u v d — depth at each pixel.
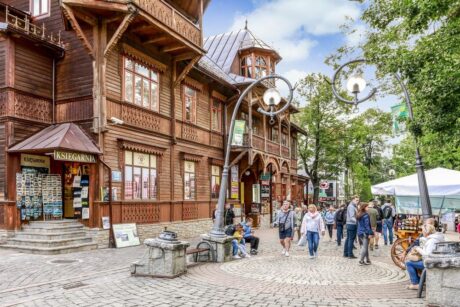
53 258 12.04
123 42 15.96
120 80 15.87
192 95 21.11
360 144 37.69
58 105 15.76
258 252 14.21
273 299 7.38
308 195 42.72
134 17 14.62
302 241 13.18
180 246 9.44
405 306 6.99
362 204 11.71
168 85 19.08
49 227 14.03
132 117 16.38
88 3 14.03
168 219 18.50
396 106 11.87
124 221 15.66
